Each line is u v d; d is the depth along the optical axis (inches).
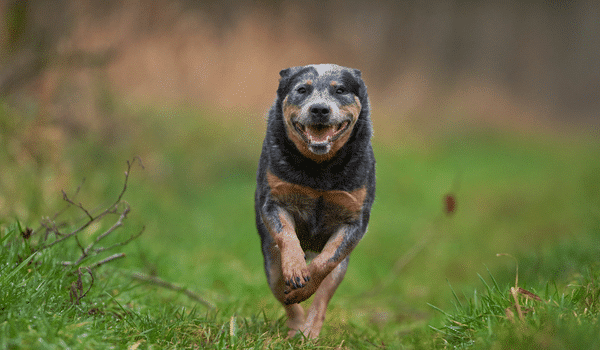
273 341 219.8
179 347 201.3
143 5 740.7
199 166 645.3
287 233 234.4
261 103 879.1
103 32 635.5
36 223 311.6
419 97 1337.4
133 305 238.1
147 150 564.1
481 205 711.7
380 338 261.3
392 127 1075.3
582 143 1460.4
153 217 472.4
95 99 522.9
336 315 297.4
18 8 462.0
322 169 238.2
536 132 1493.6
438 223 602.9
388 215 630.5
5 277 197.2
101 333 189.6
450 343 215.6
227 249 452.1
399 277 448.1
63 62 456.4
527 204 707.4
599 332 173.5
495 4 1941.4
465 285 394.3
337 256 235.1
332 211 244.7
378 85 1375.5
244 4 1010.7
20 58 438.6
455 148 1126.4
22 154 370.3
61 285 216.4
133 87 698.2
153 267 314.0
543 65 2016.5
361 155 246.8
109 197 454.0
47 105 429.1
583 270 279.3
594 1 2154.3
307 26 1137.4
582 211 520.4
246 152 716.0
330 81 244.1
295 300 227.9
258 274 392.8
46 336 173.2
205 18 895.1
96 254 242.5
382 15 1635.1
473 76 1692.9
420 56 1600.6
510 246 511.2
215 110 802.8
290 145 241.9
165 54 782.5
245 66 906.7
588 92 2068.2
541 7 2071.9
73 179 425.7
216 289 343.6
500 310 211.9
